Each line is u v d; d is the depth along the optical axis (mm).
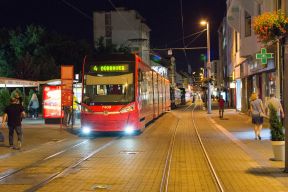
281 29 14617
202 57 54406
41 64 56094
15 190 10680
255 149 17750
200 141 21156
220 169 13352
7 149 18828
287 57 12516
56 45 63906
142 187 10922
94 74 24547
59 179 11992
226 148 18484
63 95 28406
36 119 38094
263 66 30469
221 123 33656
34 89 47406
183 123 34438
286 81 12438
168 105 50906
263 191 10320
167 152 17297
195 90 144875
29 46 62406
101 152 17531
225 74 80562
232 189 10570
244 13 35750
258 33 15117
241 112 47938
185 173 12766
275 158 14750
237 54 51750
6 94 37719
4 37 63250
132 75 24453
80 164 14523
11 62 60344
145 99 27891
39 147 19547
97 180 11836
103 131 24375
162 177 12156
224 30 82875
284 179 11664
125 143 20734
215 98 107250
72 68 28516
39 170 13492
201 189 10633
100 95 24328
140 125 25188
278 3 27094
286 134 12477
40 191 10555
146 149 18344
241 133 24891
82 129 24344
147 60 98375
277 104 19109
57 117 32312
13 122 19062
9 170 13562
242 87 47125
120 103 24062
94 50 72938
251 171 12938
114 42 93438
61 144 20703
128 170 13336
